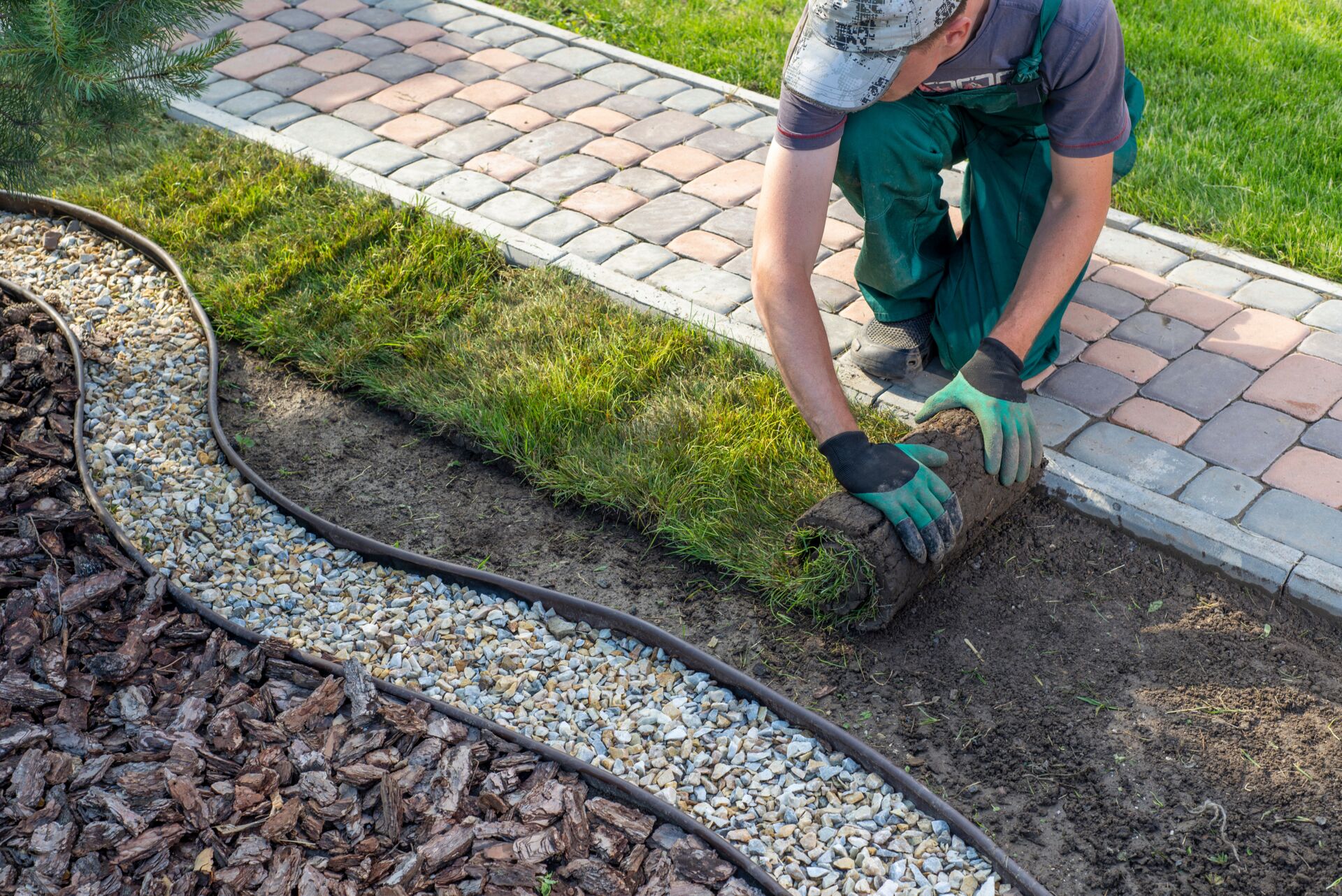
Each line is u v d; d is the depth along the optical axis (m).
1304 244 4.12
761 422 3.39
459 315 3.98
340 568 3.12
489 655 2.84
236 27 5.93
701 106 5.23
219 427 3.49
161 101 3.72
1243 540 2.99
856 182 3.20
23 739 2.49
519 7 6.21
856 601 2.80
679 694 2.75
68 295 4.09
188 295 4.02
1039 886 2.28
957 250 3.57
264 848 2.32
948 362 3.60
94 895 2.22
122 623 2.85
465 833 2.35
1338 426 3.36
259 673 2.73
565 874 2.29
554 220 4.41
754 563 3.02
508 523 3.28
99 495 3.27
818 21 2.49
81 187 4.62
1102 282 4.02
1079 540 3.14
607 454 3.40
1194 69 5.36
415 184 4.64
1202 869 2.35
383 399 3.66
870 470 2.71
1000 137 3.33
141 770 2.45
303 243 4.25
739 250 4.23
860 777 2.54
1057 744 2.61
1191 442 3.34
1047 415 3.46
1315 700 2.68
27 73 3.27
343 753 2.52
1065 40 2.64
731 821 2.45
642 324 3.87
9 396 3.49
